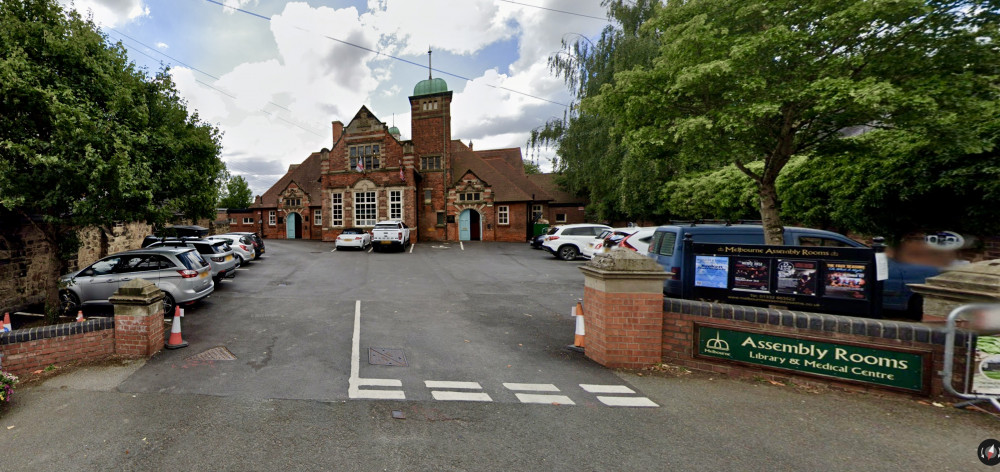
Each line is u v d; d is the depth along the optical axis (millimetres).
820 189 9180
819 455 2994
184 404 4035
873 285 4621
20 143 5723
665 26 7164
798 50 5160
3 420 3723
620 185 19078
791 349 4312
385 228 20766
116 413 3852
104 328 5488
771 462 2918
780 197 10531
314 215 31734
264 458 3049
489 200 27469
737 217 13211
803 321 4254
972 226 6461
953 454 2967
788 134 6168
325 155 27438
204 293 8508
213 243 11320
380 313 8086
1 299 8367
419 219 28312
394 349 5844
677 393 4195
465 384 4535
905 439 3186
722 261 5340
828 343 4145
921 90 4602
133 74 7492
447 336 6508
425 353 5668
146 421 3682
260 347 5949
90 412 3873
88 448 3238
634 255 5031
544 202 29703
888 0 4387
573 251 17500
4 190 5676
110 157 6094
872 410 3684
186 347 5953
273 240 30078
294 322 7383
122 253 8258
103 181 6148
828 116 5496
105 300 8070
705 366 4727
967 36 4715
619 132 7617
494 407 3928
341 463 2973
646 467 2881
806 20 5375
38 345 5035
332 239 27453
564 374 4809
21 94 5527
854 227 8367
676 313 4883
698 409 3812
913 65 4961
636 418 3656
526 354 5602
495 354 5602
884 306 6605
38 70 5707
